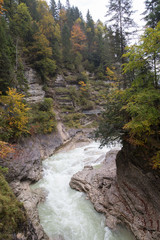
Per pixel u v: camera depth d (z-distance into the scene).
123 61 11.28
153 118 4.98
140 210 6.17
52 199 8.82
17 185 8.44
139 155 7.06
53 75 27.41
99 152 17.30
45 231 6.39
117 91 7.41
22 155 10.49
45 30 29.39
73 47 36.09
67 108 26.38
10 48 16.03
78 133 24.02
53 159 15.16
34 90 21.86
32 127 14.80
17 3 26.44
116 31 11.55
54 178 11.33
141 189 6.59
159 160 5.52
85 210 7.83
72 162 14.44
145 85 6.02
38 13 31.11
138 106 5.15
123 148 8.23
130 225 6.14
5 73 13.30
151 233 5.46
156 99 5.26
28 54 22.95
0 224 3.10
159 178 6.00
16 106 10.88
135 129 5.36
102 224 6.88
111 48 12.16
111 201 7.52
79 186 9.81
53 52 28.80
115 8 11.41
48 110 19.83
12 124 10.50
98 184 9.27
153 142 6.33
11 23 20.05
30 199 8.00
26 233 3.73
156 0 9.49
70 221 7.08
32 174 10.37
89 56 37.75
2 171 7.57
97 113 28.88
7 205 3.71
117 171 8.32
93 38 38.44
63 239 6.07
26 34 22.78
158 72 5.54
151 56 5.32
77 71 33.09
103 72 34.78
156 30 4.73
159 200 5.74
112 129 8.02
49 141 16.97
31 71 22.34
